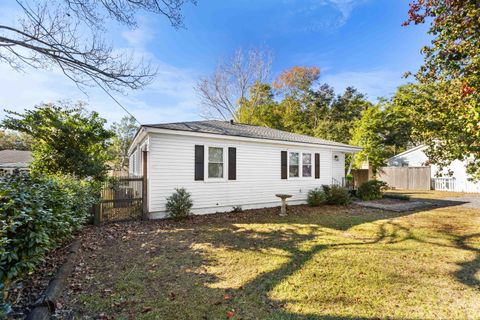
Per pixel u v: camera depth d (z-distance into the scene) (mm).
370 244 5098
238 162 9430
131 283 3311
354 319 2531
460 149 4871
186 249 4793
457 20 4000
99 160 8250
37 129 7180
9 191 2779
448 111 4750
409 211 9148
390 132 21828
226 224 7082
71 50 4270
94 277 3488
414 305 2789
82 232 5980
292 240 5422
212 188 8805
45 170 7320
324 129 24406
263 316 2582
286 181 10758
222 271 3738
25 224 2861
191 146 8391
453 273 3650
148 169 7680
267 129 13555
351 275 3580
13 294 2809
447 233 5930
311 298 2945
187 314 2604
